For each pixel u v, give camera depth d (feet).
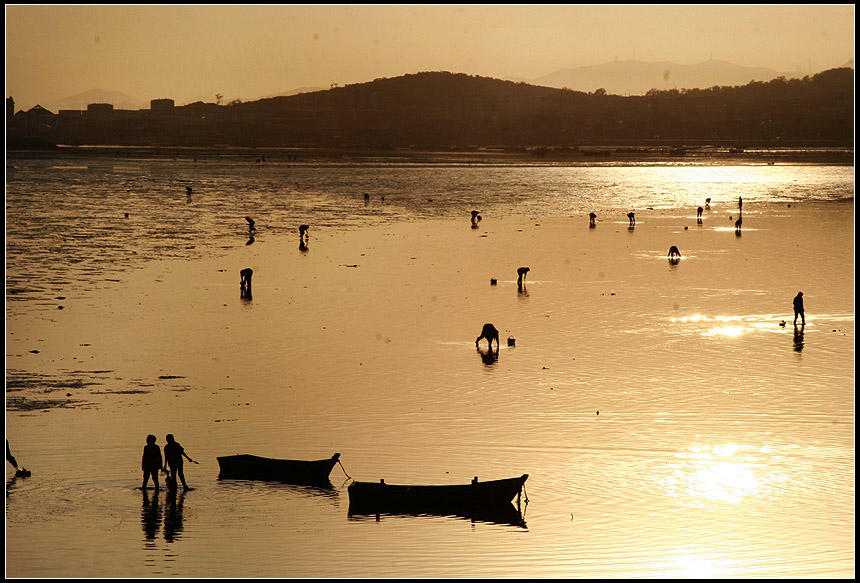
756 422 385.91
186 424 384.47
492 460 343.05
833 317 602.03
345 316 605.73
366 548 268.62
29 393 425.28
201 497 311.68
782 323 583.99
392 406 409.49
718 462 339.98
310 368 475.31
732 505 301.22
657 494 310.65
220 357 496.23
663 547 268.21
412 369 473.67
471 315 610.65
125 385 440.86
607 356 500.74
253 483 326.65
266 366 478.59
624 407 407.44
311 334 552.82
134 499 308.19
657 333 556.10
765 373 464.24
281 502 309.01
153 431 375.25
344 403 414.21
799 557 263.90
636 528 284.00
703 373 464.65
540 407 407.64
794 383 444.96
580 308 632.79
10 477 326.85
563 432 373.81
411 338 544.21
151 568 252.21
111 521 288.92
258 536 279.69
